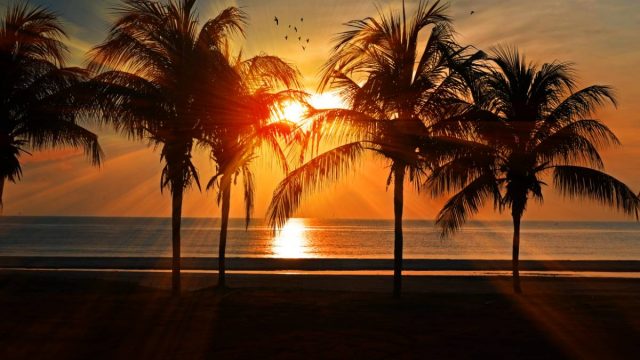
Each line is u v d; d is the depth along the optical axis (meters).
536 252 76.25
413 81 17.84
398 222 18.44
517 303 17.50
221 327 12.59
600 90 19.97
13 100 18.05
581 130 19.92
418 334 12.19
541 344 11.38
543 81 20.89
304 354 10.23
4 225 191.50
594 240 120.62
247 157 19.80
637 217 19.33
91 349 10.34
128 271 31.91
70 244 84.62
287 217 16.30
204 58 18.47
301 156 16.44
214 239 114.19
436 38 17.61
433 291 25.03
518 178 20.92
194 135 18.62
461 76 17.66
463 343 11.37
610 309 16.33
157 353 10.14
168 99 18.14
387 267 37.53
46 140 18.88
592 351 10.85
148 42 18.17
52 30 18.39
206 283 26.69
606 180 19.31
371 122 16.88
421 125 17.38
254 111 18.81
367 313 14.88
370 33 17.28
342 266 37.50
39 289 19.02
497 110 21.06
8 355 9.80
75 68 18.30
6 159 18.02
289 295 18.62
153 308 14.95
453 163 19.42
